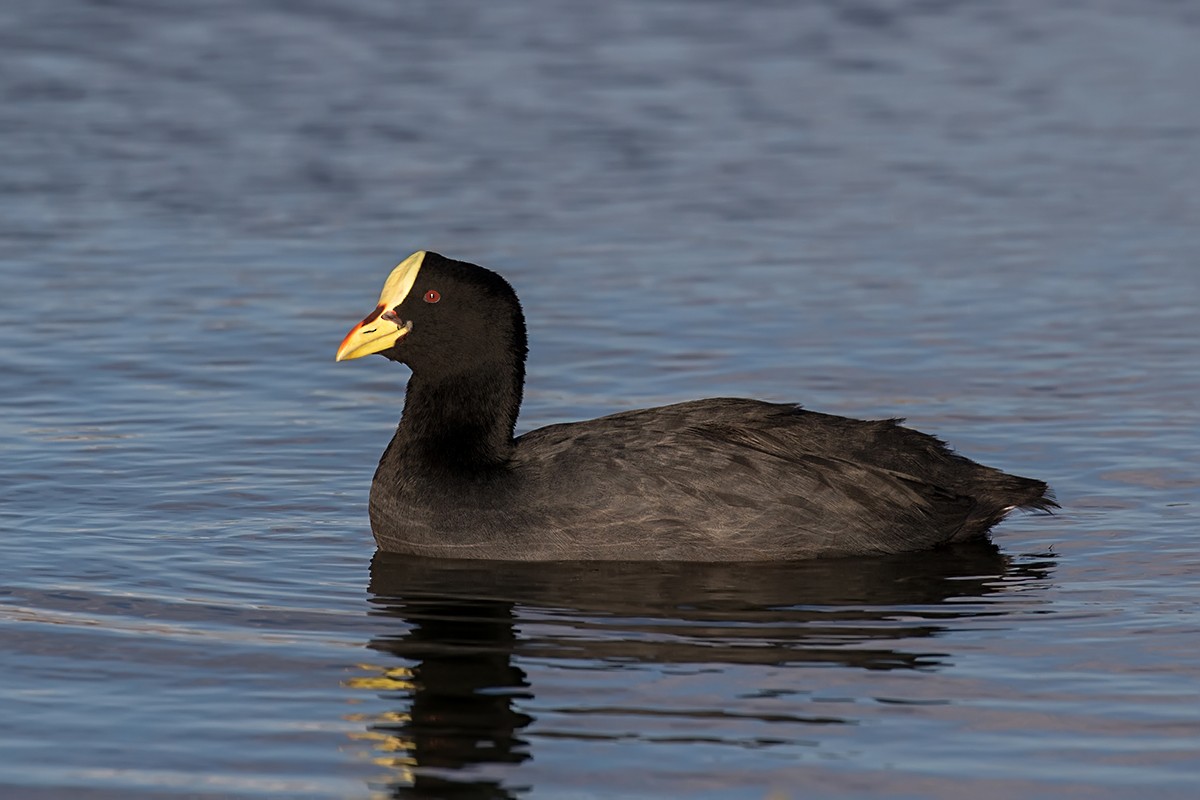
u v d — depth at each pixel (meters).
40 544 13.97
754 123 31.73
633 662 11.60
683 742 10.37
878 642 11.96
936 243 24.19
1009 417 17.36
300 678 11.35
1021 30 40.31
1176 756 10.14
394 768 10.06
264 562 13.69
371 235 24.61
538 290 22.08
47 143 29.56
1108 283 22.20
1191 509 14.81
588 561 13.70
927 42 38.94
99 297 21.69
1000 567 13.56
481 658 11.69
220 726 10.63
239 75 34.69
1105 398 17.89
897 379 18.61
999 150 29.78
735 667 11.52
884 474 13.97
